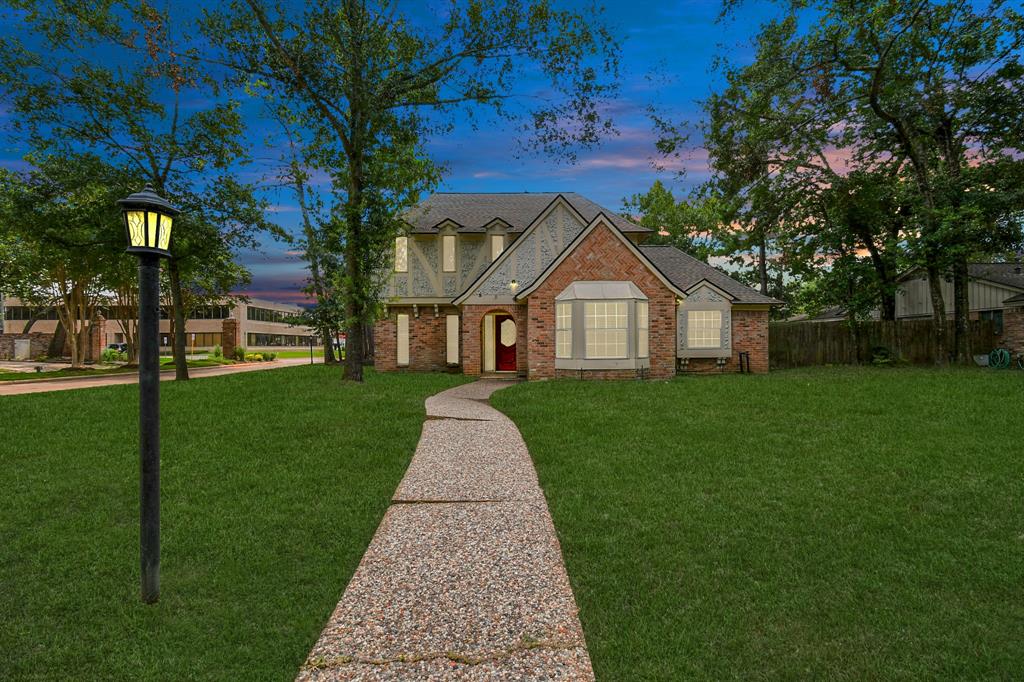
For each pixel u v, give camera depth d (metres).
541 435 9.05
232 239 20.73
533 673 3.20
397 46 16.27
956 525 5.33
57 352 48.56
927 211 19.50
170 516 5.78
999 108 18.59
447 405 12.07
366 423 9.82
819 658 3.42
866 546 4.93
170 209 4.14
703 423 9.51
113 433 8.98
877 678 3.24
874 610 3.94
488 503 6.12
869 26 16.89
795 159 21.55
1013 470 6.68
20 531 5.45
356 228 15.82
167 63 15.64
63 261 26.50
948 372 16.06
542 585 4.28
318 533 5.43
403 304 23.16
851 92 20.17
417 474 7.16
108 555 4.93
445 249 23.52
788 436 8.57
